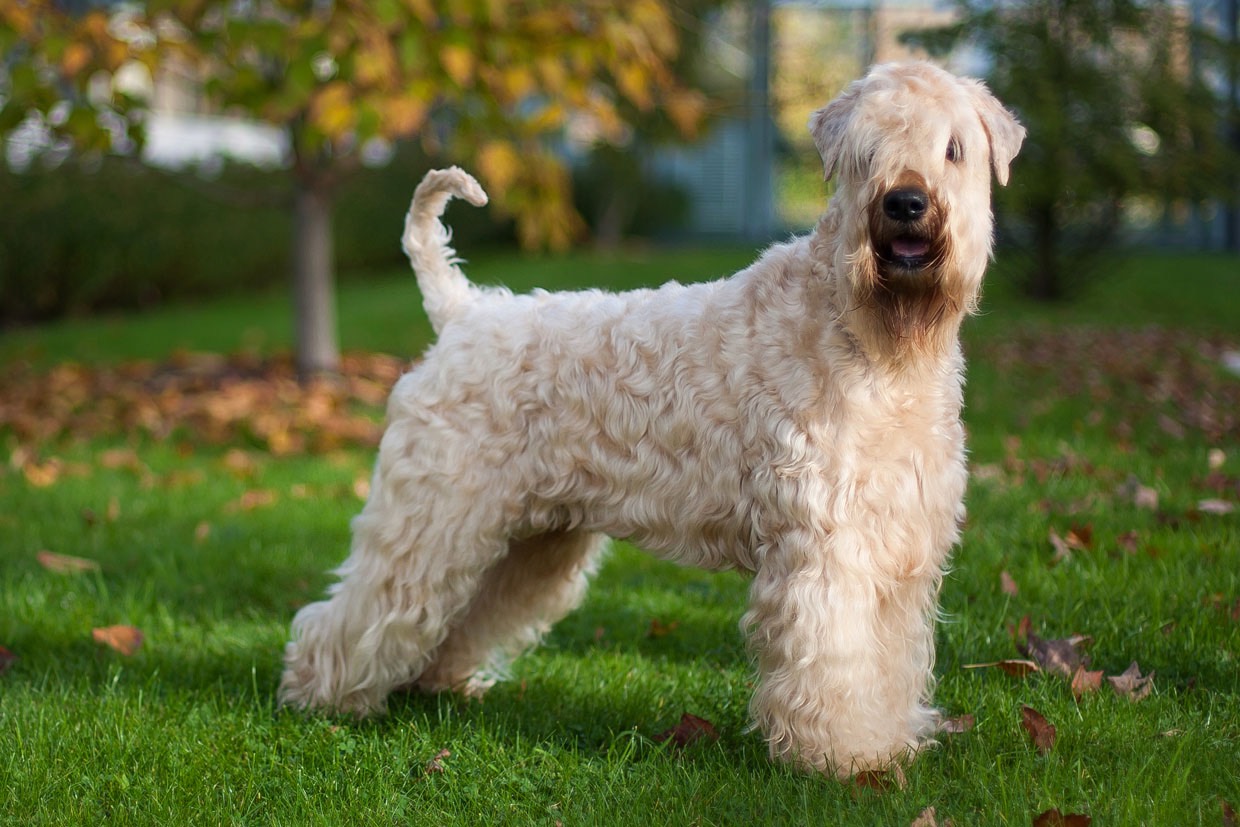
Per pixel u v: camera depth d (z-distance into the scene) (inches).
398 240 797.2
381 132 259.6
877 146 111.7
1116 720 126.8
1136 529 192.4
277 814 117.6
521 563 150.0
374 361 401.4
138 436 301.0
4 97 298.2
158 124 731.4
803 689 116.2
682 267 690.8
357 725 140.3
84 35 271.0
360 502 243.1
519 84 277.0
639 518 128.6
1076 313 534.0
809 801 112.2
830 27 888.9
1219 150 546.6
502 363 130.7
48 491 247.1
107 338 485.4
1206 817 104.8
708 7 675.4
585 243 936.9
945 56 541.6
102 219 576.4
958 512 125.5
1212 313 533.0
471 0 267.0
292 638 147.4
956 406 123.9
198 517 231.3
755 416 119.7
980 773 115.4
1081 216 566.6
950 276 113.3
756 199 995.3
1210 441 265.9
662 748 126.5
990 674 144.4
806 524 116.5
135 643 166.4
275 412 315.3
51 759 127.0
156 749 130.3
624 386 126.3
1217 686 136.6
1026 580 172.7
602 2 291.1
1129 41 550.3
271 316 562.3
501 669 157.0
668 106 320.5
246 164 666.2
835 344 116.8
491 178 287.1
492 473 131.8
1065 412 304.0
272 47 268.7
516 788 122.6
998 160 119.9
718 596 185.8
